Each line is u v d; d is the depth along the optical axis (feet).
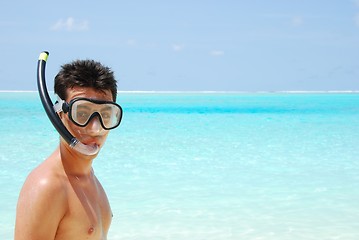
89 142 6.20
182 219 19.71
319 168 32.17
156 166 32.63
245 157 37.27
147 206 21.77
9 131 55.83
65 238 6.28
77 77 6.09
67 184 6.29
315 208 21.44
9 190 24.67
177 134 55.42
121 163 33.86
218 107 138.41
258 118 86.02
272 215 20.38
